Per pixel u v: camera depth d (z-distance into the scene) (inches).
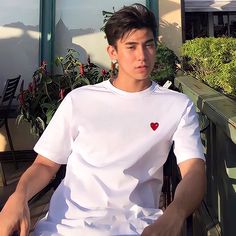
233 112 72.3
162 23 198.1
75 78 157.9
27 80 193.5
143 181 64.1
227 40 129.3
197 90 103.7
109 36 66.8
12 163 186.2
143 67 65.2
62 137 69.4
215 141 86.1
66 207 63.8
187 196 55.5
